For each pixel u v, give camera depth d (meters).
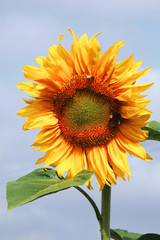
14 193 0.86
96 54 0.97
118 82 0.97
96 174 0.98
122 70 0.97
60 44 0.97
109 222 0.96
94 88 0.98
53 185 0.89
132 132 0.97
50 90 0.98
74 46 0.98
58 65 0.98
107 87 0.98
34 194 0.86
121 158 0.98
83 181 0.88
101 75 0.98
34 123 0.97
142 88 0.94
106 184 0.97
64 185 0.87
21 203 0.83
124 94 0.94
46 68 0.96
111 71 0.97
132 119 0.97
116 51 0.96
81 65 0.98
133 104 0.95
